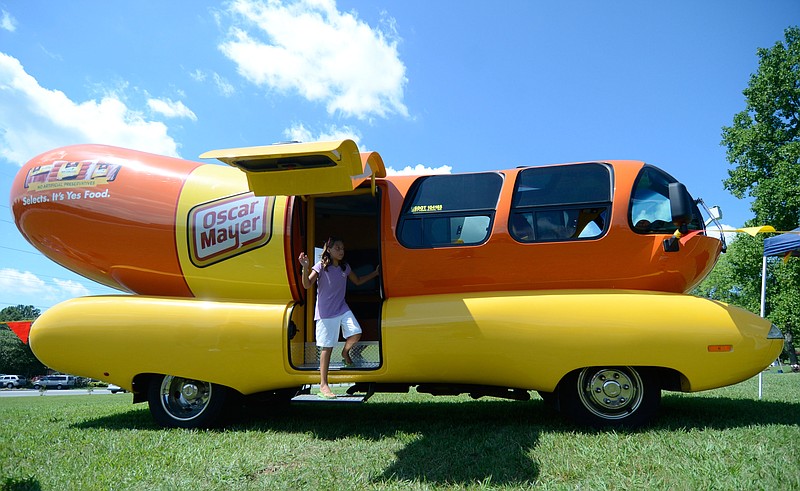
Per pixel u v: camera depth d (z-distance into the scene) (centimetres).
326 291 512
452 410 649
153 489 346
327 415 621
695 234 505
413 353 509
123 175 596
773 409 575
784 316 2192
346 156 472
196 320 539
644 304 484
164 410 557
